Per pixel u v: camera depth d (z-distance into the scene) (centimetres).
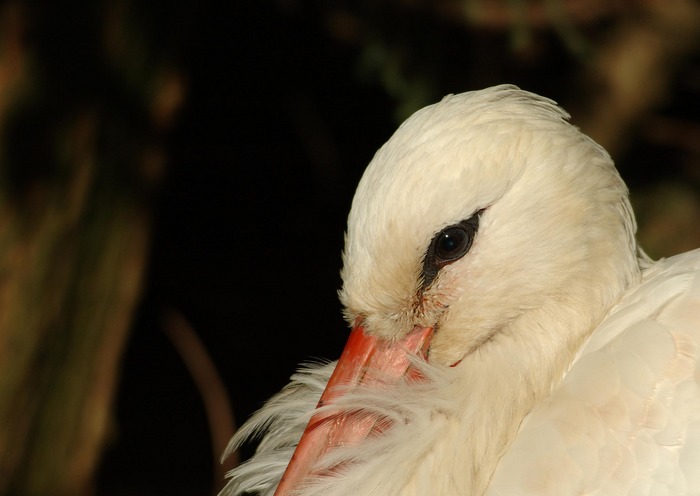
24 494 745
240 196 1249
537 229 458
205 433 1171
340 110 1186
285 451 510
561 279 464
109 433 805
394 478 450
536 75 993
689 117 1070
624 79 971
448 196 445
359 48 972
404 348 471
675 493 409
